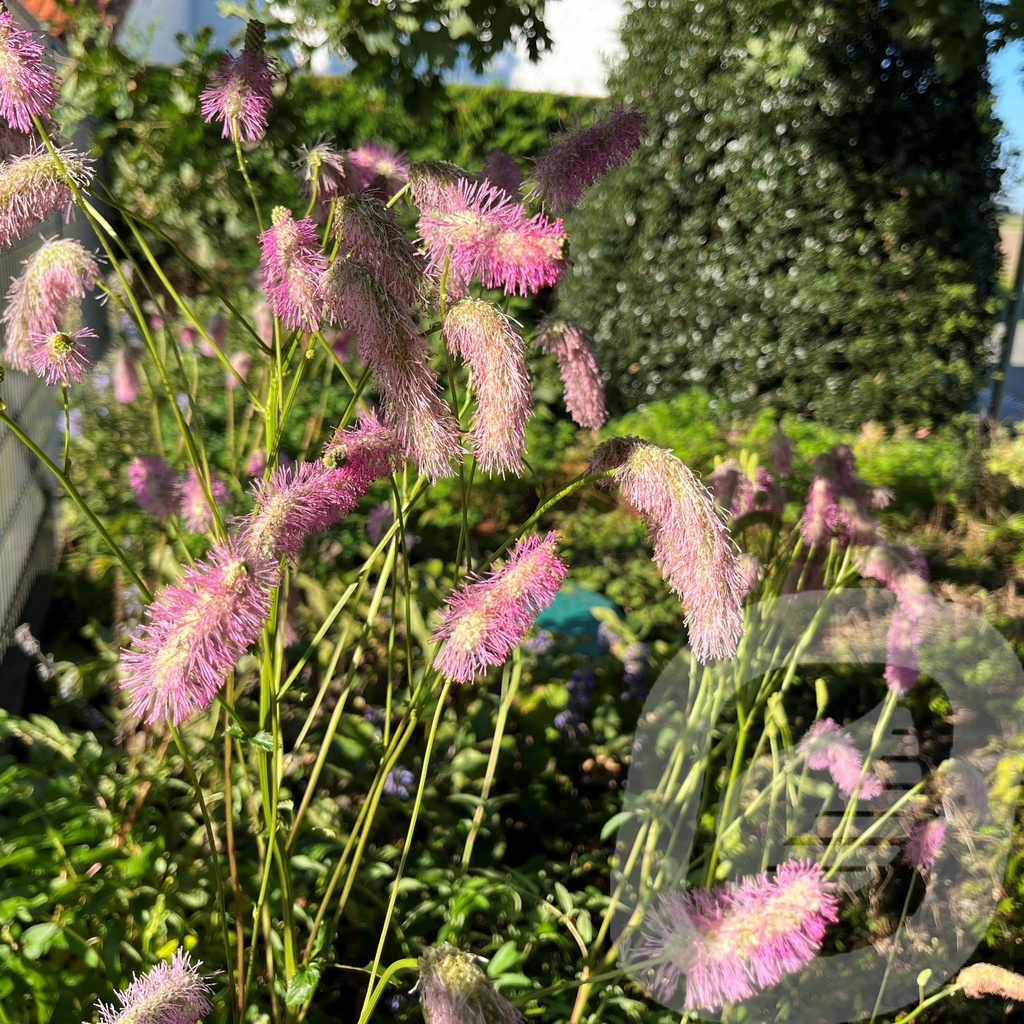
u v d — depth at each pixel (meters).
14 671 1.13
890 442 2.15
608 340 2.61
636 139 0.58
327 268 0.51
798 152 2.26
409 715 0.57
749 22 2.26
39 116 0.52
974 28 1.41
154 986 0.44
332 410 1.79
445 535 1.73
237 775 0.82
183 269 2.55
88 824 0.75
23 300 0.54
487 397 0.46
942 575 1.60
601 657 1.17
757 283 2.36
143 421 1.62
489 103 2.93
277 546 0.44
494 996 0.38
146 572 1.22
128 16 2.49
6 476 1.18
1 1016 0.59
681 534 0.46
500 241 0.46
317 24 1.37
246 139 0.66
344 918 0.77
